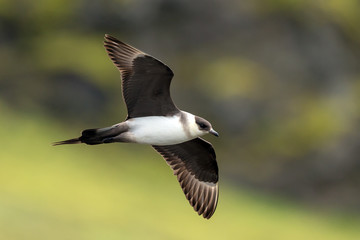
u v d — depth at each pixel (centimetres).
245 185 2622
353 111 2775
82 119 2691
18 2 2806
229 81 2705
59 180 2272
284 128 2667
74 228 1933
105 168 2461
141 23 2806
